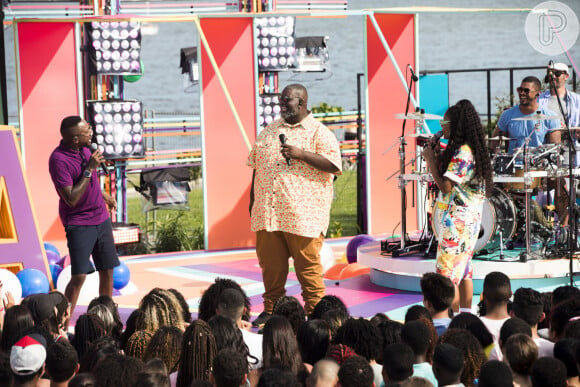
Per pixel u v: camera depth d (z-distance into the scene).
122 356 7.52
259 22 21.09
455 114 11.88
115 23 20.19
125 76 21.22
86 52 20.50
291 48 21.31
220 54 21.00
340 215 29.45
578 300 9.50
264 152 13.07
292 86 12.94
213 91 20.97
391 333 8.77
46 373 8.61
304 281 13.09
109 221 13.76
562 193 15.78
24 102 19.75
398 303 15.15
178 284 17.22
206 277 17.89
